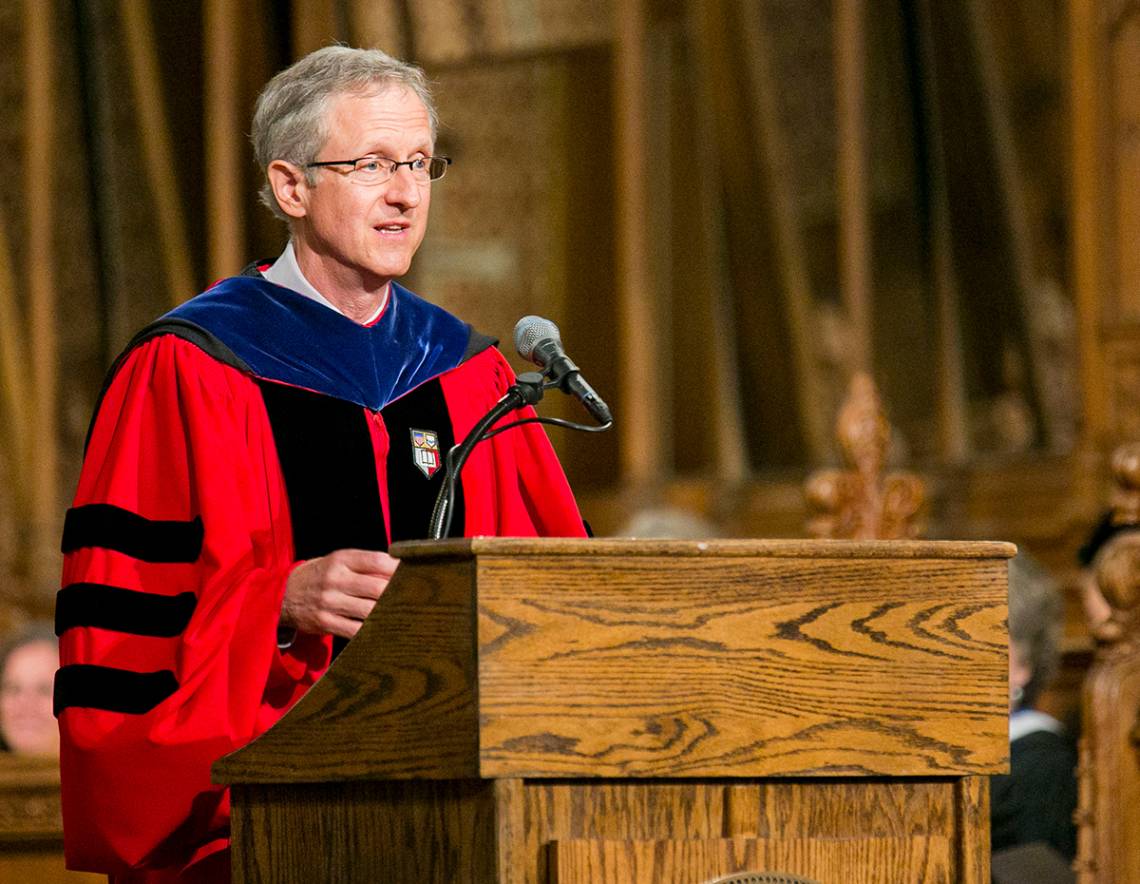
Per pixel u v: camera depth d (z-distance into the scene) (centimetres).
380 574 870
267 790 766
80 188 3988
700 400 3906
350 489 1003
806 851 721
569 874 683
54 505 3922
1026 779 1343
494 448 1072
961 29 3453
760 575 723
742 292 3847
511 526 1064
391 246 969
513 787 684
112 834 862
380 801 732
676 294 3950
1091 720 1311
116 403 980
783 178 3781
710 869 705
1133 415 3166
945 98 3503
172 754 856
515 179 4162
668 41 3947
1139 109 3184
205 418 960
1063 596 3073
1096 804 1302
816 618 730
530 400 895
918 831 755
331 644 948
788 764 721
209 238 3925
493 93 4153
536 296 4134
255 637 873
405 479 1023
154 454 961
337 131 955
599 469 3969
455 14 4106
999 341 3422
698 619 712
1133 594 1327
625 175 3972
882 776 746
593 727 693
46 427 3934
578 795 703
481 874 690
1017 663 1399
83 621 913
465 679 688
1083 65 3209
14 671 1859
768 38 3788
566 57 4100
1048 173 3328
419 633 711
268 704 920
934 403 3534
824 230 3722
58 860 1589
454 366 1073
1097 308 3192
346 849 743
